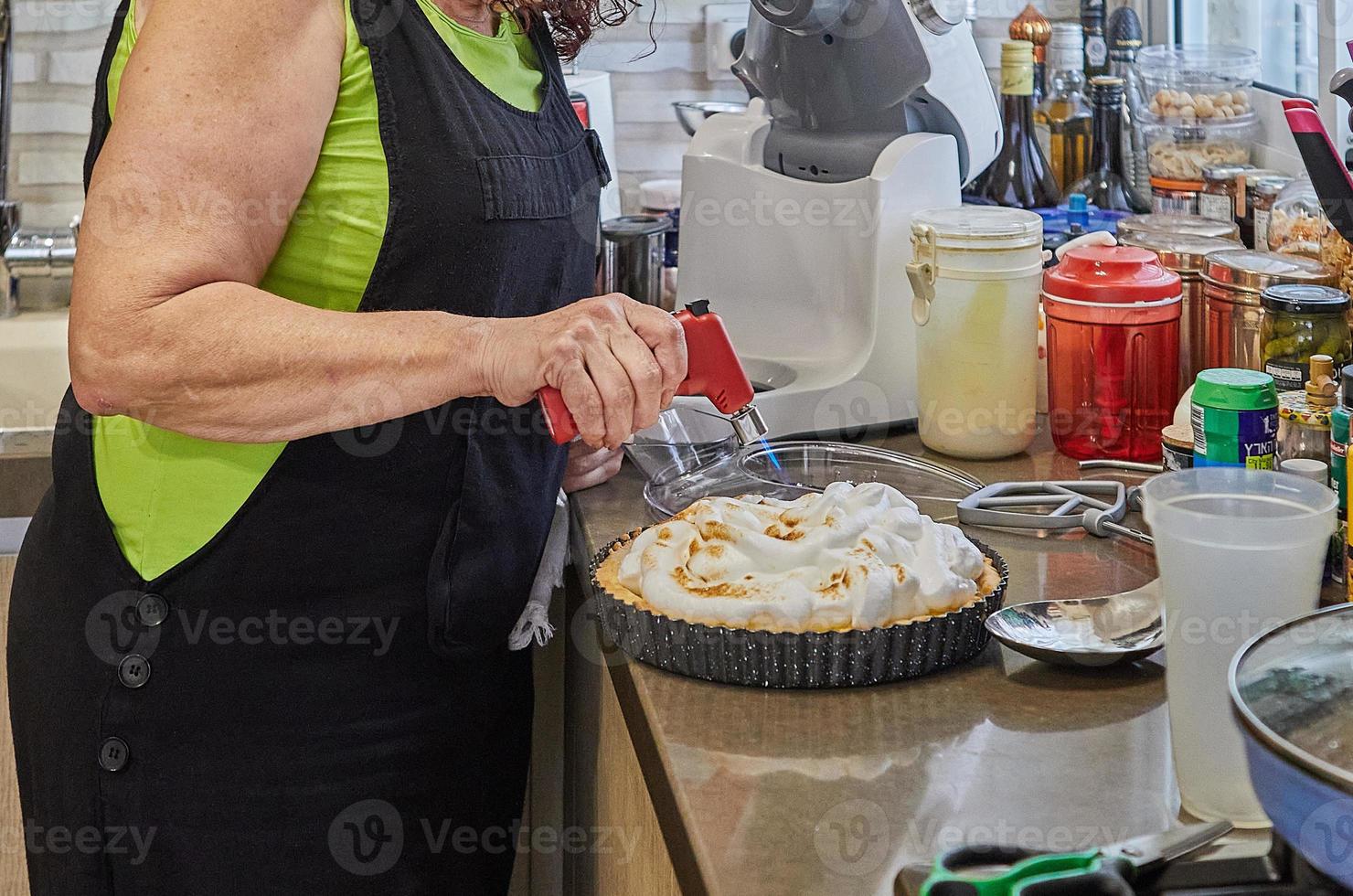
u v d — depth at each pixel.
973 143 1.37
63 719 0.97
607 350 0.81
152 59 0.79
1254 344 1.10
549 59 1.07
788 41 1.28
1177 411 1.10
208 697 0.96
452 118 0.90
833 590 0.78
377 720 1.00
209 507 0.93
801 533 0.83
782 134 1.36
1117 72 1.72
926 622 0.76
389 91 0.88
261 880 1.00
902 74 1.28
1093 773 0.66
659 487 1.13
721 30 1.89
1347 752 0.49
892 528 0.83
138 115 0.78
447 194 0.90
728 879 0.57
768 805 0.64
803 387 1.28
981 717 0.73
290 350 0.79
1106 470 1.19
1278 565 0.58
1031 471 1.20
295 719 0.97
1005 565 0.89
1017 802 0.64
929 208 1.28
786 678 0.77
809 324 1.34
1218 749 0.60
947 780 0.66
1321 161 0.93
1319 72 1.34
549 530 1.14
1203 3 1.78
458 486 0.97
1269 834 0.59
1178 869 0.52
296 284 0.91
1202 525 0.59
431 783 1.04
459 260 0.92
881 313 1.28
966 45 1.35
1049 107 1.73
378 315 0.83
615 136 1.95
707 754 0.69
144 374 0.79
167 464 0.93
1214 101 1.46
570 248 1.06
